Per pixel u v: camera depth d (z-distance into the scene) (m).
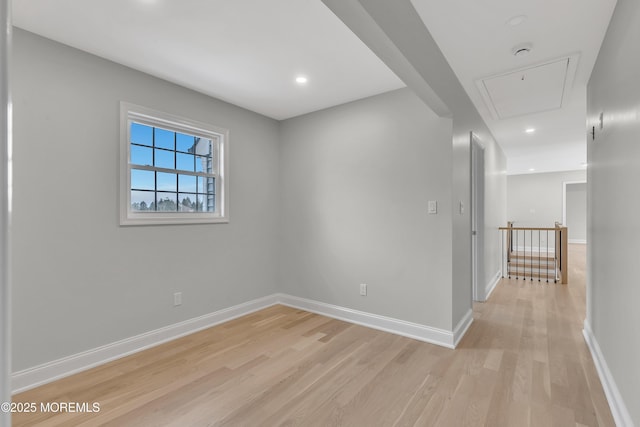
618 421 1.71
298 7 1.93
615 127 1.90
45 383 2.21
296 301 3.93
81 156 2.40
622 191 1.75
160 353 2.67
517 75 2.80
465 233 3.25
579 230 10.69
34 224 2.19
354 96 3.31
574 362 2.46
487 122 4.20
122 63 2.61
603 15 1.98
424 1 1.88
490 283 4.76
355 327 3.27
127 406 1.96
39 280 2.21
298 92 3.20
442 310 2.84
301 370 2.38
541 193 9.72
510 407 1.92
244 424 1.80
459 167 3.03
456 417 1.84
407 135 3.06
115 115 2.59
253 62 2.60
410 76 2.07
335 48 2.39
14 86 2.12
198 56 2.51
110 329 2.56
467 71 2.73
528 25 2.10
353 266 3.43
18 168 2.13
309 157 3.82
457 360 2.52
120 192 2.62
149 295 2.81
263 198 3.90
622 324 1.75
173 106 2.97
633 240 1.56
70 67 2.35
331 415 1.87
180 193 3.12
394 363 2.48
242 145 3.64
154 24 2.10
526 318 3.49
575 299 4.20
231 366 2.45
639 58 1.46
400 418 1.84
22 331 2.14
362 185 3.36
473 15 2.01
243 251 3.65
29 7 1.92
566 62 2.56
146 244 2.79
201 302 3.22
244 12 1.98
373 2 1.52
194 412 1.90
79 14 1.98
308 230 3.83
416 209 3.00
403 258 3.08
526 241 9.86
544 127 4.44
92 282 2.46
